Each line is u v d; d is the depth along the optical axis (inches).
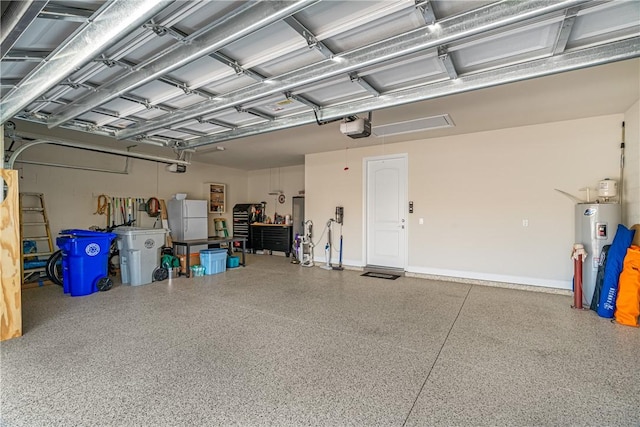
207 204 338.3
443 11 76.9
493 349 113.6
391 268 253.8
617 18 79.2
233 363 103.3
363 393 86.6
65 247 185.8
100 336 125.4
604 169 177.0
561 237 189.3
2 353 110.7
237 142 241.8
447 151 225.8
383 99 124.7
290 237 349.1
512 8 69.0
